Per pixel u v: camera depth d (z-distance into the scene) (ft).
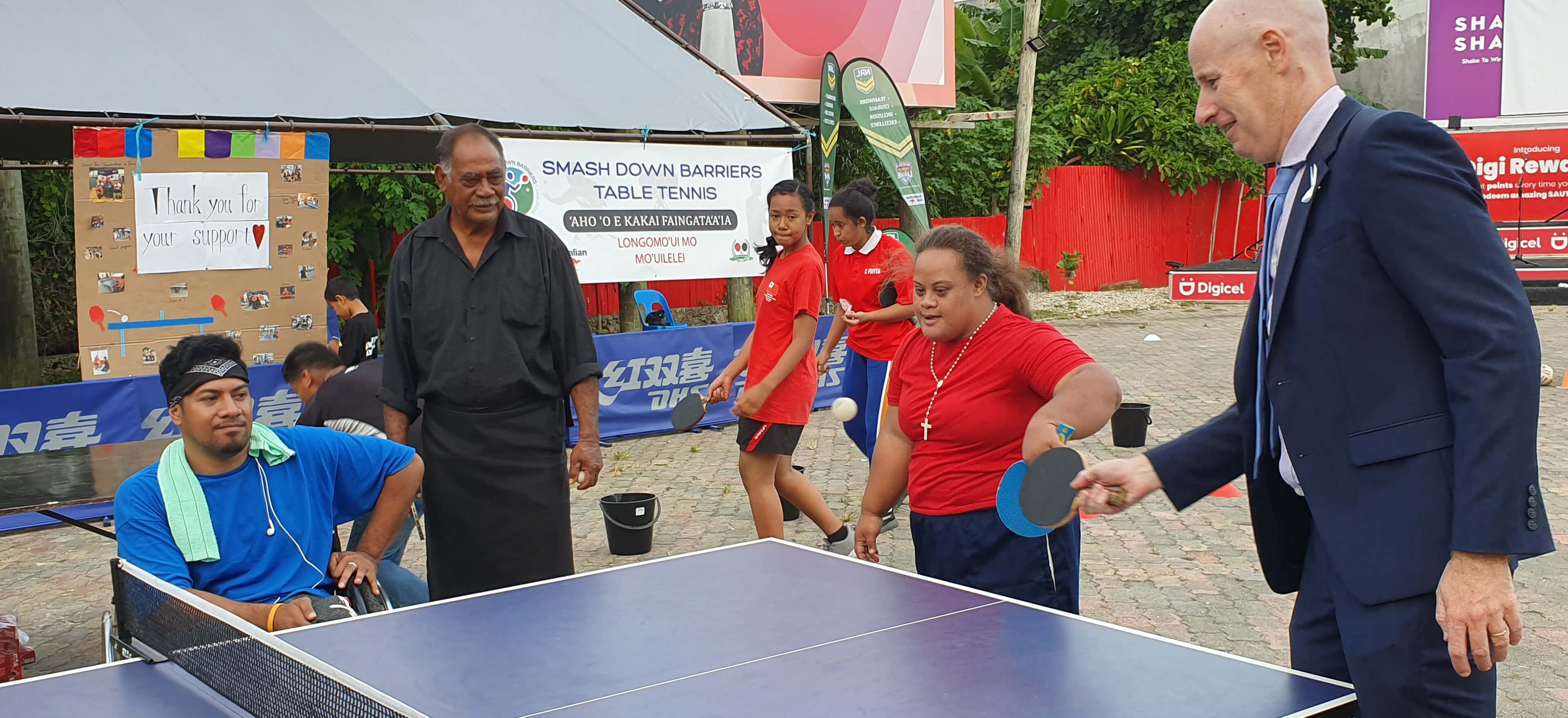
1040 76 90.22
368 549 12.04
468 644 7.63
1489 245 6.26
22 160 34.01
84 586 19.90
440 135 31.17
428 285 12.61
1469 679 6.65
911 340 11.40
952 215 70.69
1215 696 6.32
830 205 20.70
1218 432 8.32
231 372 10.77
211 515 10.92
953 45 52.03
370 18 30.78
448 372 12.51
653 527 21.86
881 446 11.68
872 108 46.09
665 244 32.32
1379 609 6.67
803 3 46.42
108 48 24.85
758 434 17.39
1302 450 7.00
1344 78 94.12
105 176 22.47
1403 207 6.35
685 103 33.65
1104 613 16.92
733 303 45.96
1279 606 17.13
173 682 7.55
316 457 11.60
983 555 10.41
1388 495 6.63
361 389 15.34
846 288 20.98
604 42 35.63
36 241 48.16
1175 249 79.56
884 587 8.86
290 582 11.17
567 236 30.48
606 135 31.04
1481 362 6.10
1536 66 67.72
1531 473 6.06
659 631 7.80
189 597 7.76
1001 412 10.25
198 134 23.35
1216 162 76.02
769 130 36.11
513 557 12.82
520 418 12.74
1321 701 6.24
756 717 6.16
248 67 26.35
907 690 6.51
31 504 12.09
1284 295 7.01
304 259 24.94
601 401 31.48
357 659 7.38
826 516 18.83
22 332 39.45
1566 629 15.72
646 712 6.27
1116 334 55.31
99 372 22.95
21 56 23.43
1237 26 7.18
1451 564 6.27
